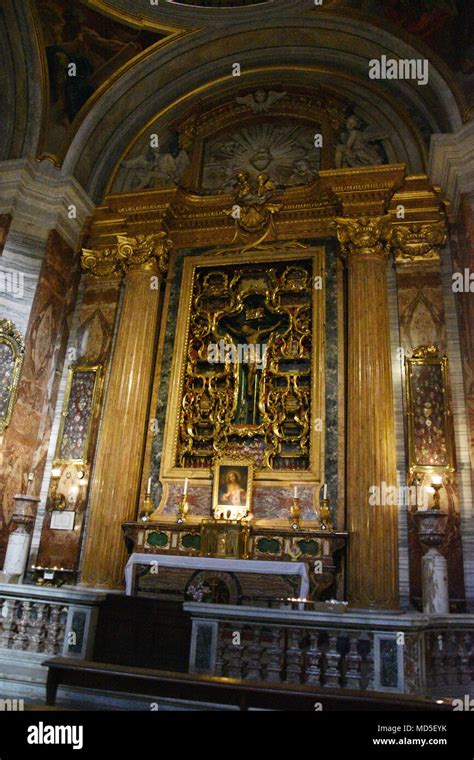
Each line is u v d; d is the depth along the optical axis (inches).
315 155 458.3
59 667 187.3
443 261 389.1
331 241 418.0
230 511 357.4
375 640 219.1
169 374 408.8
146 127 491.8
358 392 352.5
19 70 436.8
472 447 335.3
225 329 428.5
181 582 327.3
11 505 370.0
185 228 450.0
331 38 450.9
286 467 378.0
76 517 377.4
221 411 397.4
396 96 447.8
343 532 331.3
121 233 455.5
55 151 439.5
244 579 316.8
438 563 291.0
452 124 376.2
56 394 416.2
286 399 392.8
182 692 177.2
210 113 486.0
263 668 224.2
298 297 420.8
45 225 427.5
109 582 344.2
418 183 405.1
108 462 371.6
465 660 243.0
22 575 327.6
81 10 438.3
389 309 386.6
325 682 219.5
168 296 433.1
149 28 456.1
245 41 469.1
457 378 359.3
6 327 392.5
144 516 362.6
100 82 459.5
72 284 443.2
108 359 416.5
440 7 395.2
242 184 441.1
